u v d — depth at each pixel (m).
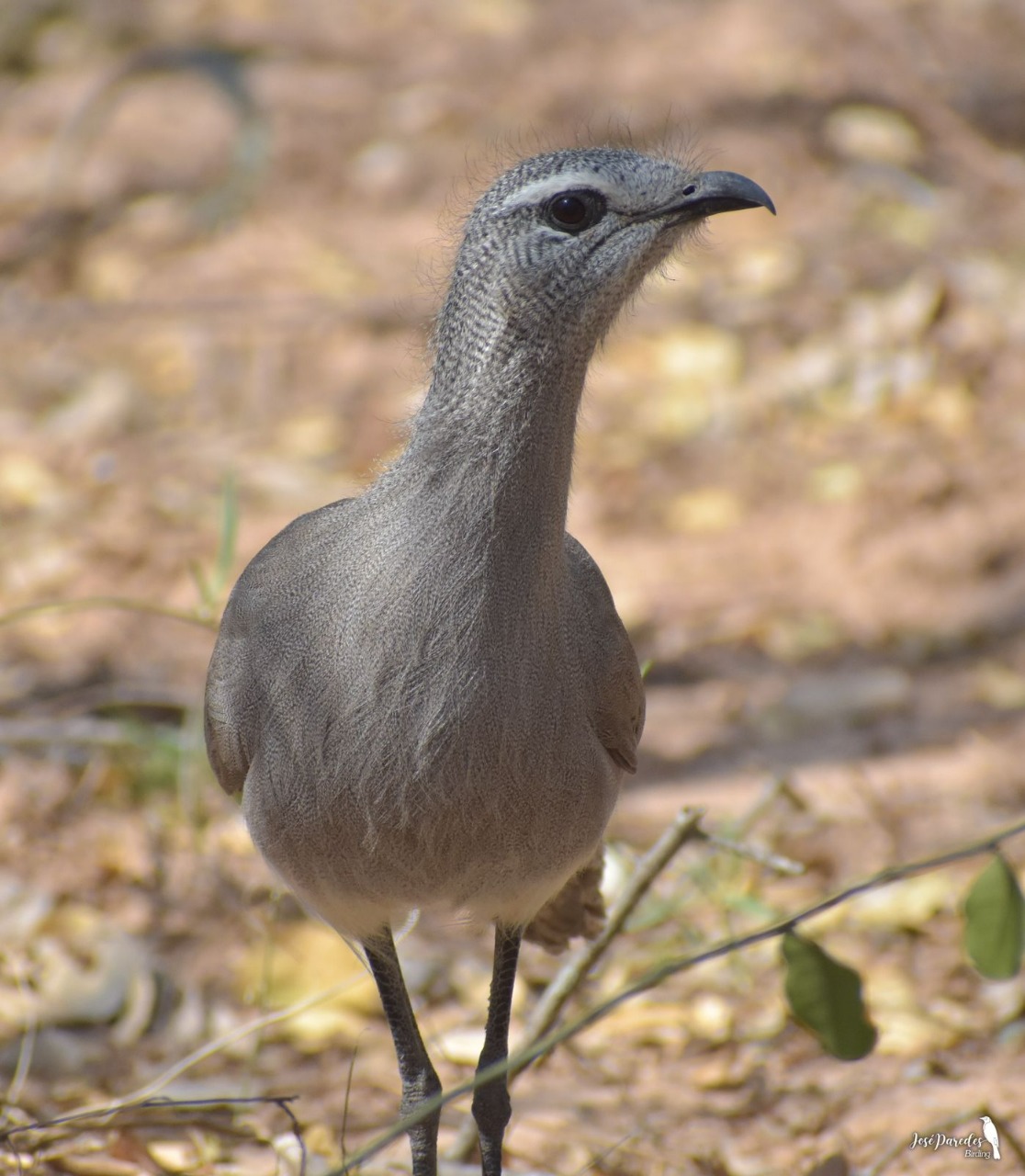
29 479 15.02
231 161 19.16
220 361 16.50
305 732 6.38
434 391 6.32
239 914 9.94
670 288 17.64
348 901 6.72
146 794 11.05
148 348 16.73
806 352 16.52
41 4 22.27
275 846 6.66
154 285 17.44
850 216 18.50
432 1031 9.14
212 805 11.04
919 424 15.61
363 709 6.22
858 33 21.81
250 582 6.84
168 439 15.66
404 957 9.84
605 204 6.23
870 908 10.08
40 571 13.85
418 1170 6.97
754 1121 8.27
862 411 15.90
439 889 6.61
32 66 21.53
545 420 6.14
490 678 6.18
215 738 7.02
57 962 9.38
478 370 6.18
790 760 11.81
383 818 6.34
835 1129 8.10
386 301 17.02
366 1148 5.53
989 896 5.41
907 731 12.13
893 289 17.28
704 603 13.74
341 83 20.77
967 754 11.73
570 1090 8.62
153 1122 7.48
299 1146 7.44
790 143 19.53
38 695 12.15
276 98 20.23
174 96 20.48
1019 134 20.20
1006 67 21.42
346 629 6.25
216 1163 7.73
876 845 10.67
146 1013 9.16
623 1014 9.32
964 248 17.95
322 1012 9.31
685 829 7.68
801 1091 8.51
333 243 18.05
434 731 6.18
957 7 22.61
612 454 15.49
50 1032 8.86
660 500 15.00
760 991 9.48
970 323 16.62
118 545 14.15
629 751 7.16
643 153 6.73
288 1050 9.03
